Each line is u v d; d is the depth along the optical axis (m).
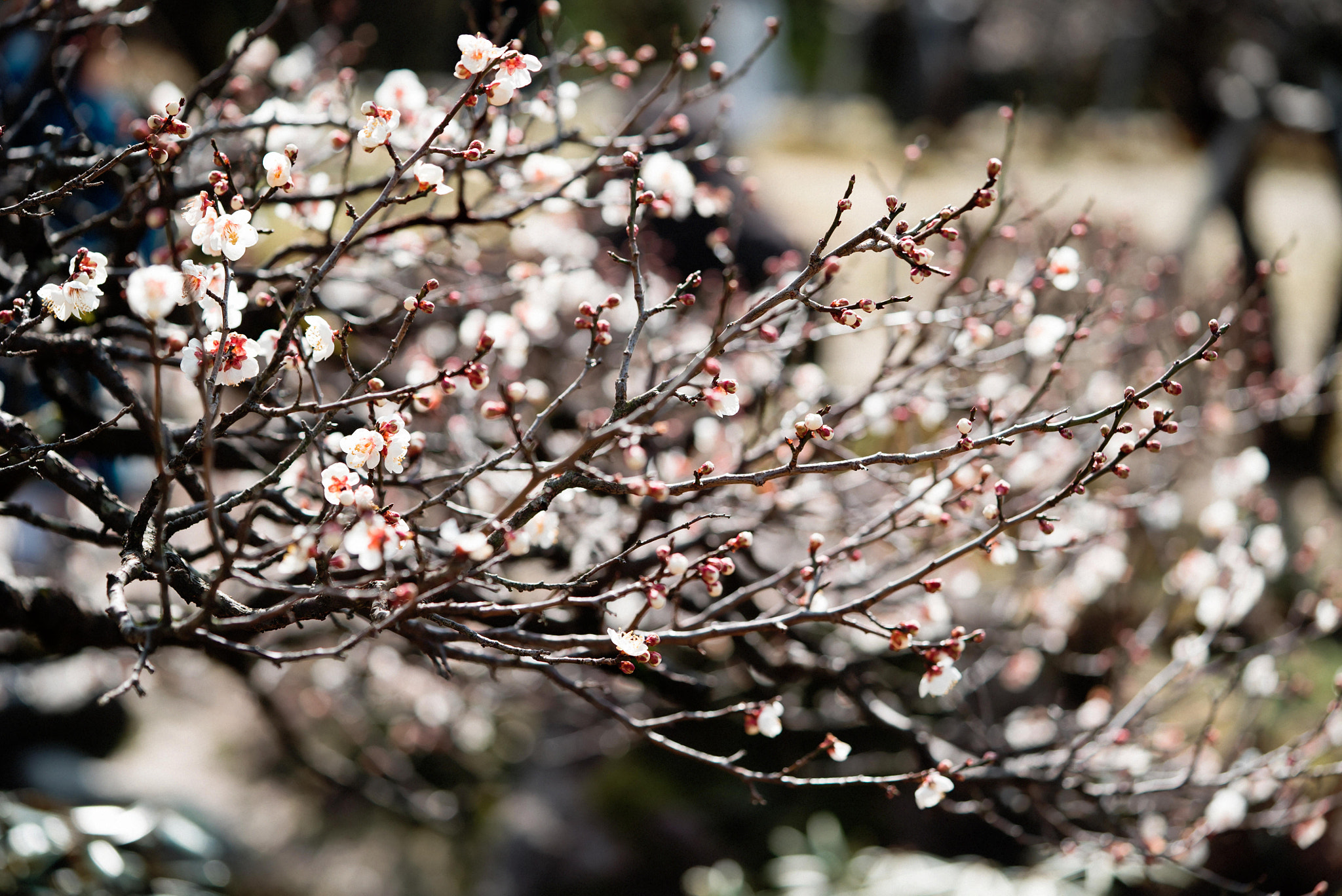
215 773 6.99
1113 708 3.29
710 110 5.96
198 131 2.46
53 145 2.12
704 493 2.44
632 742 4.59
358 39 3.87
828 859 4.83
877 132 13.69
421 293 1.60
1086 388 3.63
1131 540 4.25
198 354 1.43
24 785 6.34
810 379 3.00
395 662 4.24
